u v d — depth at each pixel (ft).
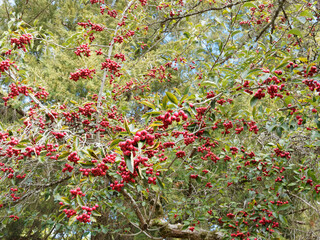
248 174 13.98
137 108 24.11
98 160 7.18
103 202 12.55
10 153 8.31
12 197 13.43
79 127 12.94
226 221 13.09
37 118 10.29
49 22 21.95
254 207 12.68
